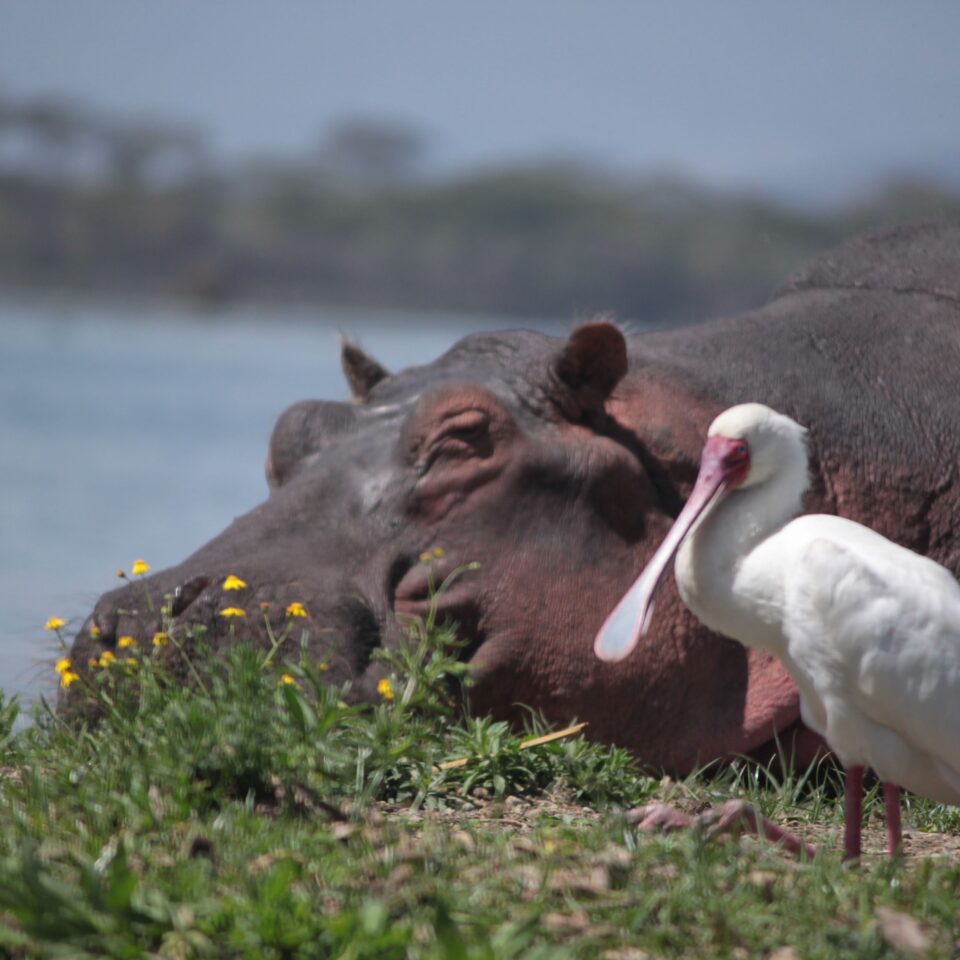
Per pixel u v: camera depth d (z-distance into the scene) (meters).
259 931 16.19
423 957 15.92
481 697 26.78
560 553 27.33
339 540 27.30
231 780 21.08
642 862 19.42
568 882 18.67
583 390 28.17
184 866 18.05
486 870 18.94
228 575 26.19
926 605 20.28
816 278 33.81
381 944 16.12
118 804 20.14
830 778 27.80
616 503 27.70
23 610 49.66
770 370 29.86
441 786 23.31
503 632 26.88
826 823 25.28
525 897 18.28
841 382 30.00
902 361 30.48
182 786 20.36
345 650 25.78
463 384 27.86
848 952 17.17
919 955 17.20
